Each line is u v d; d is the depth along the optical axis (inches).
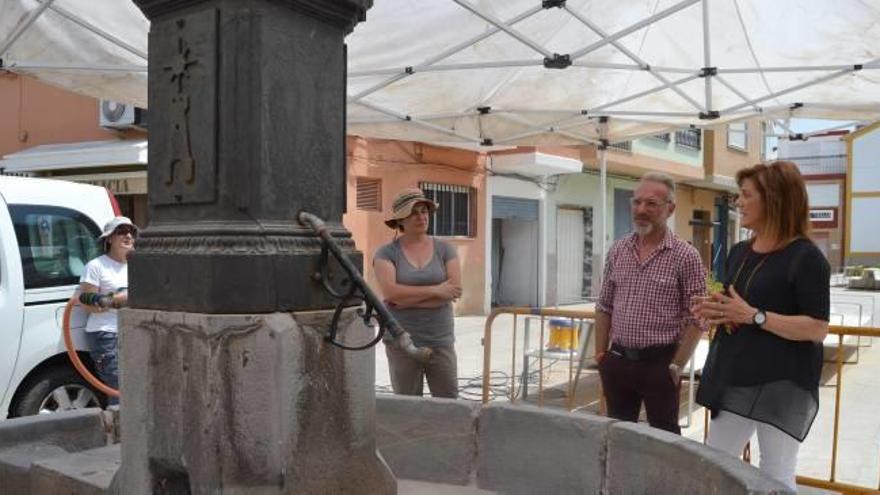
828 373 343.9
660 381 146.0
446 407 135.3
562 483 121.5
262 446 90.8
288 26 96.9
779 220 119.5
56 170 508.1
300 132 98.9
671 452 102.5
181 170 97.7
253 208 93.7
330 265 99.9
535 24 234.4
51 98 543.2
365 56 248.1
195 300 93.0
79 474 113.9
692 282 144.6
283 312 94.2
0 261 207.8
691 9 239.0
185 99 97.0
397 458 138.4
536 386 317.1
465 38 241.4
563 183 722.2
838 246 1608.0
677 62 273.6
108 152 466.6
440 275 184.7
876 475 196.2
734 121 319.3
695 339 144.9
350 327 101.7
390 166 558.3
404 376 183.2
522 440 126.9
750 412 116.6
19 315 206.7
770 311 117.7
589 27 221.6
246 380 90.4
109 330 218.4
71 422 140.0
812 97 289.7
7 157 504.4
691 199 922.7
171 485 98.3
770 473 117.8
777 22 237.1
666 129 338.6
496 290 708.7
